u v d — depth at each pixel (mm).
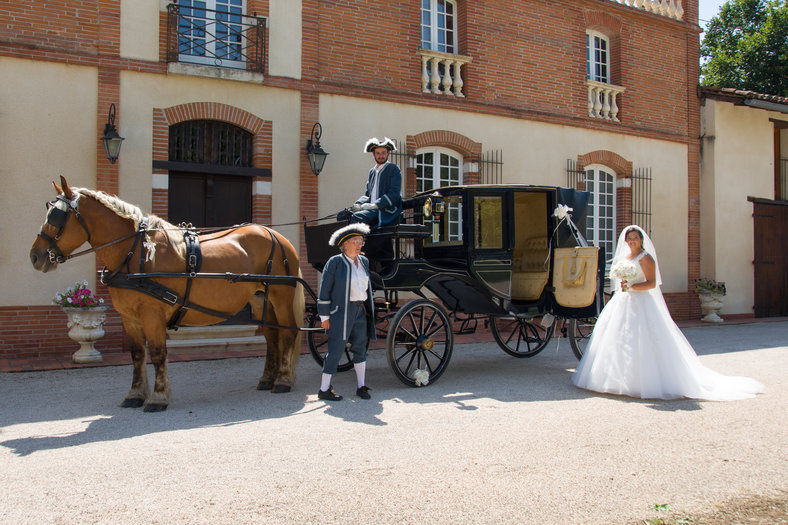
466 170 12438
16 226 8648
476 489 3818
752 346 10414
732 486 3930
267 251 6672
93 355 8461
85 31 9039
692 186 15438
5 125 8578
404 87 11617
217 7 10227
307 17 10656
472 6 12375
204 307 6074
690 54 15477
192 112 9727
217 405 6043
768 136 16547
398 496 3695
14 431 5055
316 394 6566
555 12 13414
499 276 7543
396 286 6859
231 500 3607
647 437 4941
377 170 7418
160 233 5965
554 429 5148
